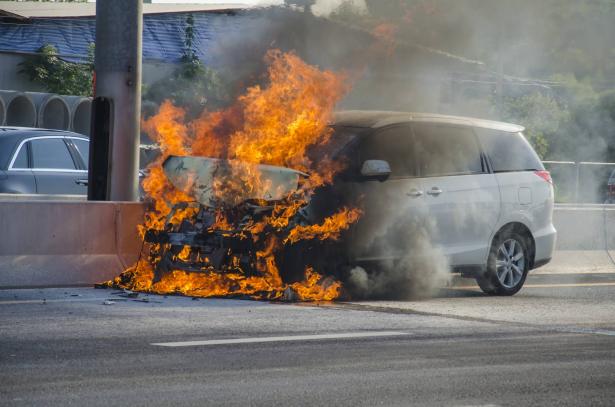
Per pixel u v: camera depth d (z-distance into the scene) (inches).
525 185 634.2
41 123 1558.8
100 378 329.1
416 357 380.8
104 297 530.3
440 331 446.9
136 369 345.1
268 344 399.9
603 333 454.3
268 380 332.8
